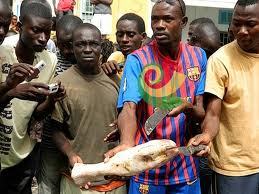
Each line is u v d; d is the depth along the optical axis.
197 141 2.77
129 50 4.29
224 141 3.16
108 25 8.29
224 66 3.11
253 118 3.10
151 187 3.24
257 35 3.00
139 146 2.50
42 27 3.53
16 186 3.73
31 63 3.63
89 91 3.52
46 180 3.79
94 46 3.51
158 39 3.07
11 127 3.47
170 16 3.04
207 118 3.11
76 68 3.58
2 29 3.13
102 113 3.53
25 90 3.02
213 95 3.12
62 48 4.11
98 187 3.47
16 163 3.60
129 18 4.32
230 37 3.71
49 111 3.48
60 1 8.18
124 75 3.14
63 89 3.27
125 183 3.61
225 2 10.06
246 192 3.15
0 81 3.42
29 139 3.65
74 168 2.59
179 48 3.21
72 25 4.08
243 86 3.09
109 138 3.23
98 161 3.52
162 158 2.49
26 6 3.62
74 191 3.51
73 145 3.51
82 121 3.49
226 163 3.15
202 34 4.20
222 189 3.19
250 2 2.96
